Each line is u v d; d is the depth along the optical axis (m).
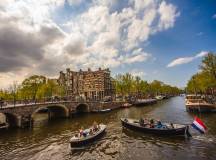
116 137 25.53
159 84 127.25
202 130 22.73
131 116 44.62
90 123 37.38
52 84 67.69
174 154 18.50
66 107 46.94
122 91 78.25
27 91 58.69
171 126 25.27
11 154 19.91
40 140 25.17
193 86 75.00
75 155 19.27
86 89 86.06
